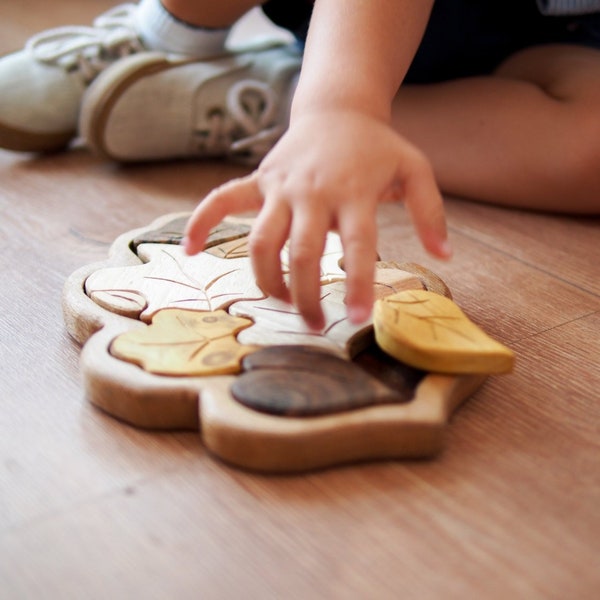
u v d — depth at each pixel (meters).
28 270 0.76
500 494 0.58
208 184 0.92
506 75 0.97
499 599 0.54
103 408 0.63
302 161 0.63
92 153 1.00
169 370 0.61
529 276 0.77
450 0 0.94
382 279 0.70
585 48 0.94
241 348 0.63
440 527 0.57
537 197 0.87
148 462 0.60
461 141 0.89
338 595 0.54
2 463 0.60
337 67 0.67
